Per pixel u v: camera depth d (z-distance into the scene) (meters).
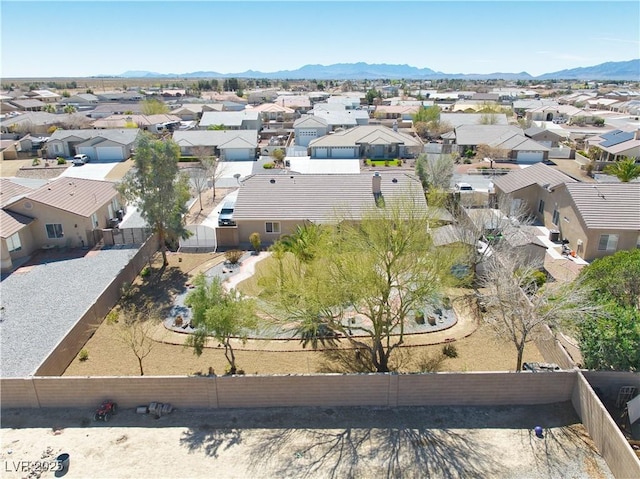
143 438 17.55
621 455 15.34
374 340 21.23
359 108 122.50
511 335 21.78
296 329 23.89
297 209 37.53
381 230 20.25
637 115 108.62
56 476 15.78
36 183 48.06
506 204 36.91
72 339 22.78
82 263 34.09
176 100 150.25
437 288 20.48
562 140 80.62
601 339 19.14
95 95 155.88
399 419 18.56
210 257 35.22
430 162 49.12
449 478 15.80
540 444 17.20
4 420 18.38
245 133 72.69
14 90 196.38
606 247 33.06
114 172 62.88
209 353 23.34
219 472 16.06
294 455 16.80
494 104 113.62
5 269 32.84
